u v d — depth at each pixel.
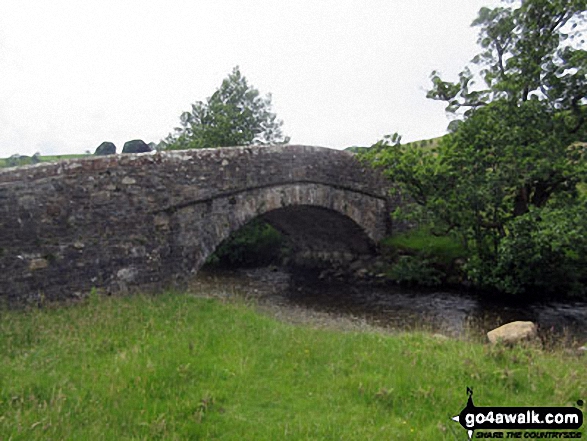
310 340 6.38
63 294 7.86
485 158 11.62
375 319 10.97
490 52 13.13
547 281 11.41
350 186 14.91
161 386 4.39
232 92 24.19
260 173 11.73
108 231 8.59
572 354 6.88
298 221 16.53
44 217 7.69
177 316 7.26
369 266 16.17
